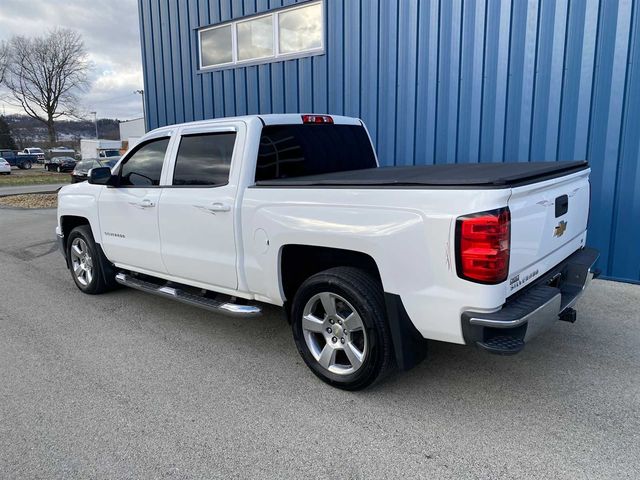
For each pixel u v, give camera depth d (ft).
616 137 17.54
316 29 25.34
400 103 22.61
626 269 18.06
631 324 14.44
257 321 15.79
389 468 8.59
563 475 8.27
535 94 19.01
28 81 208.95
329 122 15.29
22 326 15.74
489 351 8.93
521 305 9.25
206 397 11.09
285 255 12.00
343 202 10.34
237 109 29.60
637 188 17.42
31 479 8.49
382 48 22.79
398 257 9.65
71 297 18.78
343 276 10.57
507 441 9.22
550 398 10.68
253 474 8.52
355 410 10.42
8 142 250.98
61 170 140.36
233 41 29.22
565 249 11.84
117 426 10.00
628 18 16.79
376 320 10.23
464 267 8.84
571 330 14.12
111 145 183.32
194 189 13.51
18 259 26.00
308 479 8.38
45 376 12.22
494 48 19.69
